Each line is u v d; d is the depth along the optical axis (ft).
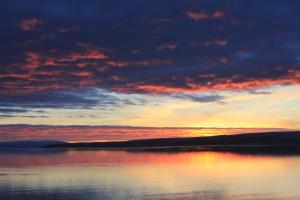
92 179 108.47
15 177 115.75
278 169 124.47
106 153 288.92
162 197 77.82
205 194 80.12
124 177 111.75
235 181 98.17
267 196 76.89
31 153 328.90
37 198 79.51
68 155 263.70
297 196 76.48
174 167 140.67
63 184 99.40
